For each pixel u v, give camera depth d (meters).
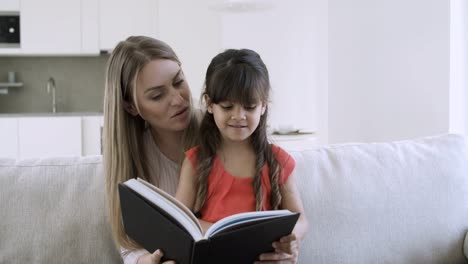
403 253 1.52
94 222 1.39
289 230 1.07
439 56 3.07
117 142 1.36
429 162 1.63
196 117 1.45
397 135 3.52
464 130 2.98
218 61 1.25
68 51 4.56
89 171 1.46
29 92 4.97
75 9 4.54
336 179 1.53
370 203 1.52
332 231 1.48
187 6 4.57
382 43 3.66
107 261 1.39
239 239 0.98
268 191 1.26
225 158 1.29
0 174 1.42
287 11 4.53
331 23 4.38
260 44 4.54
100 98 5.04
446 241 1.56
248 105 1.19
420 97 3.26
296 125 4.61
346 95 4.18
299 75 4.59
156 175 1.44
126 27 4.57
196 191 1.28
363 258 1.49
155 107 1.35
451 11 2.96
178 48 4.59
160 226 0.99
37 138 4.35
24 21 4.50
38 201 1.40
